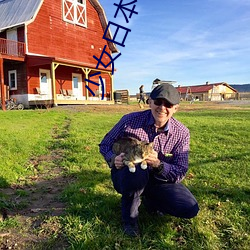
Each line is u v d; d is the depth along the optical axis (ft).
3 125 32.32
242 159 18.71
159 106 9.77
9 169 16.49
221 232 10.03
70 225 10.47
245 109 65.21
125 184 9.88
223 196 12.92
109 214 11.15
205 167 17.15
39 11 72.90
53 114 46.83
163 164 10.06
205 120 40.04
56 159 19.65
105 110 58.70
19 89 71.82
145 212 11.44
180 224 10.52
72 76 82.89
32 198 13.11
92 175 16.03
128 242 9.34
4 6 83.30
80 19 83.61
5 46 65.46
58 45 77.66
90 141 24.30
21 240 9.73
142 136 10.51
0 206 12.00
